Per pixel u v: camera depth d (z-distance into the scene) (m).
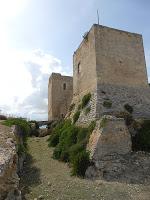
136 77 28.91
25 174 18.70
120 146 20.14
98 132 20.53
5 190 10.45
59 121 39.66
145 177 18.27
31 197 13.94
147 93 28.78
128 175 18.25
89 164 18.84
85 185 16.44
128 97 27.14
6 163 11.14
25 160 22.52
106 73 27.38
